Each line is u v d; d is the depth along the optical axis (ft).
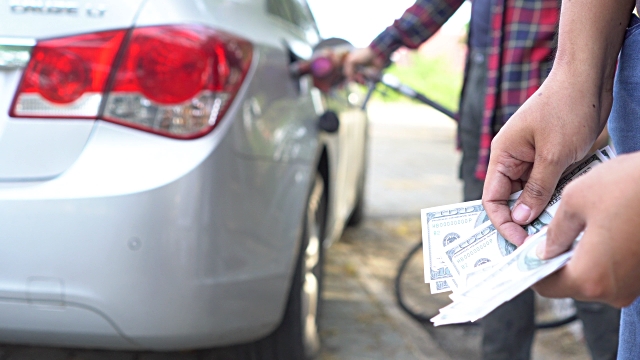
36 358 8.55
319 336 9.99
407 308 11.49
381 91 8.38
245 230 6.64
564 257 2.13
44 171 6.14
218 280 6.32
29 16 6.39
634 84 3.13
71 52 6.28
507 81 6.64
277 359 7.83
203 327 6.30
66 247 5.99
